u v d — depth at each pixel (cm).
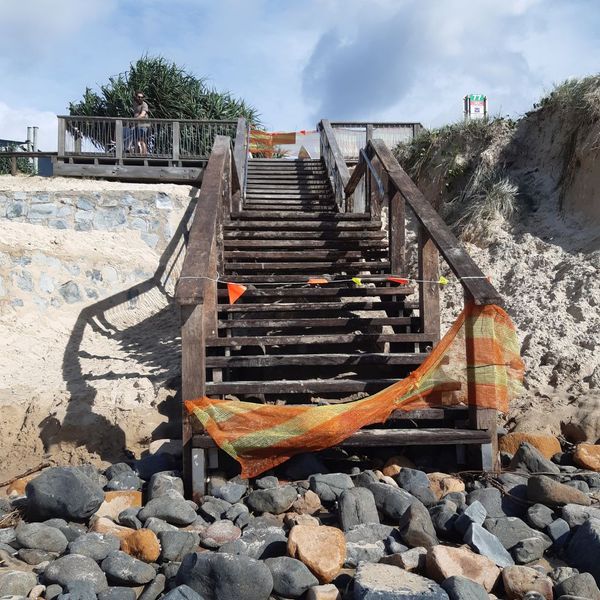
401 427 507
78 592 291
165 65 1797
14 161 1232
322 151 1326
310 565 313
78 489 382
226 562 296
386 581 289
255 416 436
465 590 284
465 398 471
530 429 516
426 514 354
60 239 928
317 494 404
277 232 781
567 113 934
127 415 573
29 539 344
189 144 1280
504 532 353
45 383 652
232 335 618
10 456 559
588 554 327
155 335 818
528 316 681
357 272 732
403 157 1151
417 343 565
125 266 952
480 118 1073
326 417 434
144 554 336
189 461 429
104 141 1241
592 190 832
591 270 719
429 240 575
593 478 429
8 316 789
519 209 912
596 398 538
